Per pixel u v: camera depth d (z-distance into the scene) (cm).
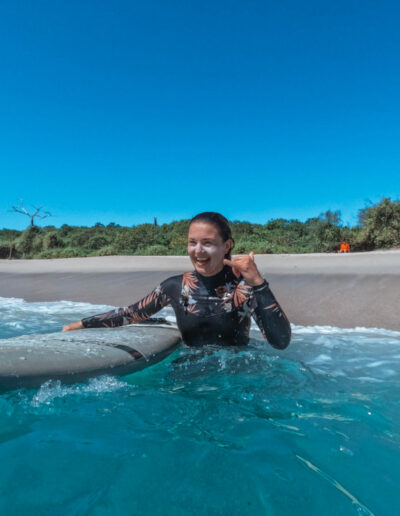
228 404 174
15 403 170
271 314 229
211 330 253
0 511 102
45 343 221
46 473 119
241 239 3312
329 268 887
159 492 110
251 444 138
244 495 109
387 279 649
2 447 134
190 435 145
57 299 602
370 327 373
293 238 3284
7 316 443
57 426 151
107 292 657
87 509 103
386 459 129
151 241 3481
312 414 164
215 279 249
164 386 196
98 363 201
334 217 2858
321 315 432
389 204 2412
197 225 238
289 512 103
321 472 121
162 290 269
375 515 102
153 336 259
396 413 165
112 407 170
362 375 215
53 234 4178
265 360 233
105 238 4022
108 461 126
